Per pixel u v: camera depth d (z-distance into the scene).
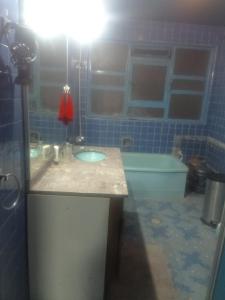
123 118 3.95
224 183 2.74
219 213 2.80
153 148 4.05
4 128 1.14
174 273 2.10
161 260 2.25
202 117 4.01
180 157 3.95
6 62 1.12
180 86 3.93
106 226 1.62
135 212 3.12
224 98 3.54
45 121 1.88
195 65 3.85
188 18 3.35
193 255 2.34
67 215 1.60
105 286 1.73
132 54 3.76
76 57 3.11
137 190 3.47
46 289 1.74
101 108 3.96
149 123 3.97
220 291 1.22
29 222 1.60
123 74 3.82
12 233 1.34
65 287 1.74
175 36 3.68
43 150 1.88
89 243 1.65
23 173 1.47
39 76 1.67
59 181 1.72
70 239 1.64
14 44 1.10
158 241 2.53
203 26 3.64
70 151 2.35
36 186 1.61
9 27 1.05
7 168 1.20
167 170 3.39
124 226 2.78
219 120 3.67
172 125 4.00
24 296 1.64
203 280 2.03
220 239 1.20
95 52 3.73
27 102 1.40
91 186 1.66
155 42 3.69
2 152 1.13
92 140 4.00
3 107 1.12
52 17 1.86
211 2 2.69
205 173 3.63
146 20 3.56
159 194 3.49
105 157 2.43
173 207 3.29
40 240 1.64
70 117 2.34
